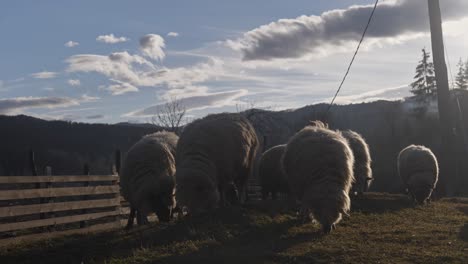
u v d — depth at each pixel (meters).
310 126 13.24
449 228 12.07
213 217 12.52
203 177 12.62
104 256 9.86
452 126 18.36
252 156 15.36
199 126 13.93
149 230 12.16
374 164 47.44
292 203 15.70
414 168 19.70
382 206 16.84
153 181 12.86
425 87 64.19
